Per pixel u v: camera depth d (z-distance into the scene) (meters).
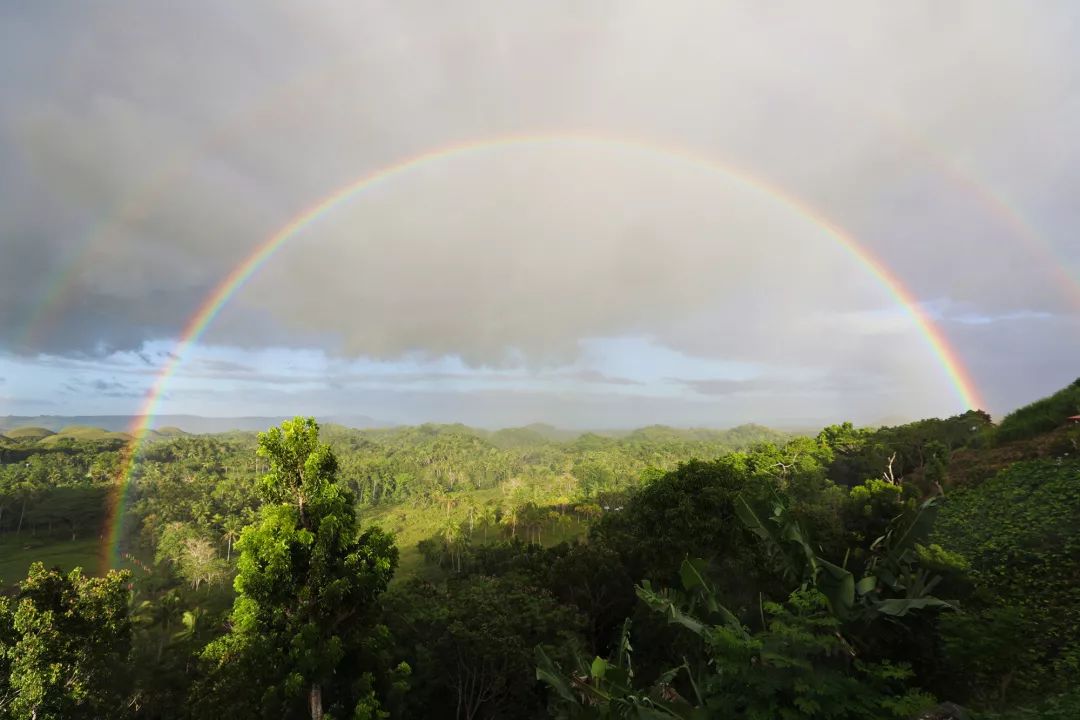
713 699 9.03
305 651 18.59
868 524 26.39
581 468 180.50
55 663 18.75
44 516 121.69
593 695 12.21
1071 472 22.80
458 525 111.38
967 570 15.70
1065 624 12.46
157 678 30.39
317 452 21.19
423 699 25.66
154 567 99.50
